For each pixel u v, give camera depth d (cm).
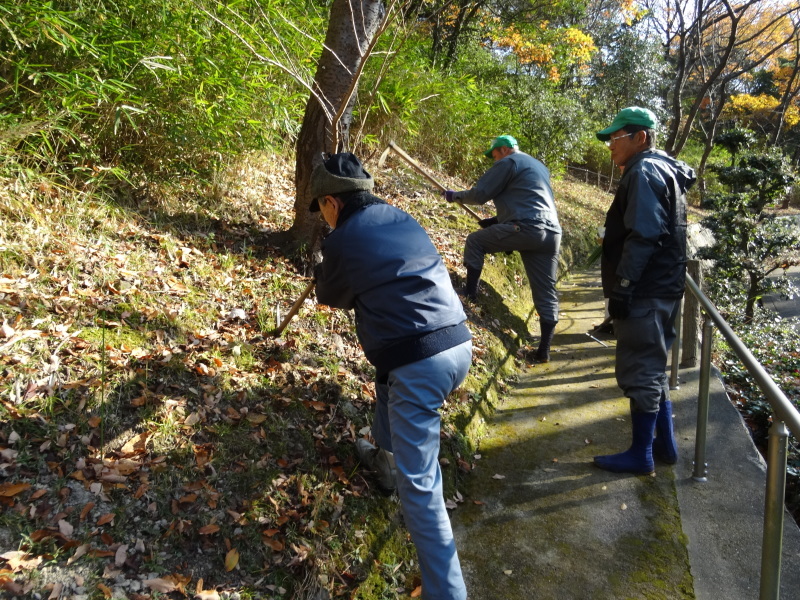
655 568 257
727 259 899
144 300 296
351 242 212
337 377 316
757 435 448
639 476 318
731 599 239
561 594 244
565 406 400
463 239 604
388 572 242
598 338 535
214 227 399
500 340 474
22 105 314
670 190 294
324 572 226
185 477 228
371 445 275
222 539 218
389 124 694
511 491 307
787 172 931
